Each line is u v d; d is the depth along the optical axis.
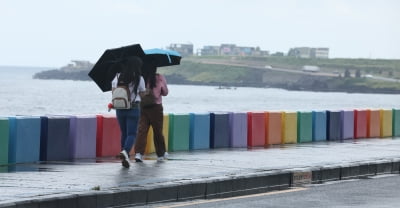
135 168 16.30
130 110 16.69
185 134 20.77
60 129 17.64
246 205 13.73
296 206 13.70
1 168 15.92
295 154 20.41
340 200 14.51
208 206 13.55
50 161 17.41
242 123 22.31
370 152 21.73
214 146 21.59
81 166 16.50
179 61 18.58
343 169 18.09
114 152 18.81
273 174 16.17
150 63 17.94
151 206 13.44
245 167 16.95
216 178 14.98
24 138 16.95
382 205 13.94
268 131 23.23
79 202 12.55
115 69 17.27
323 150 21.89
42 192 12.70
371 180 17.94
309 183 17.11
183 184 14.27
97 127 18.67
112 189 13.27
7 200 11.80
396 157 20.50
